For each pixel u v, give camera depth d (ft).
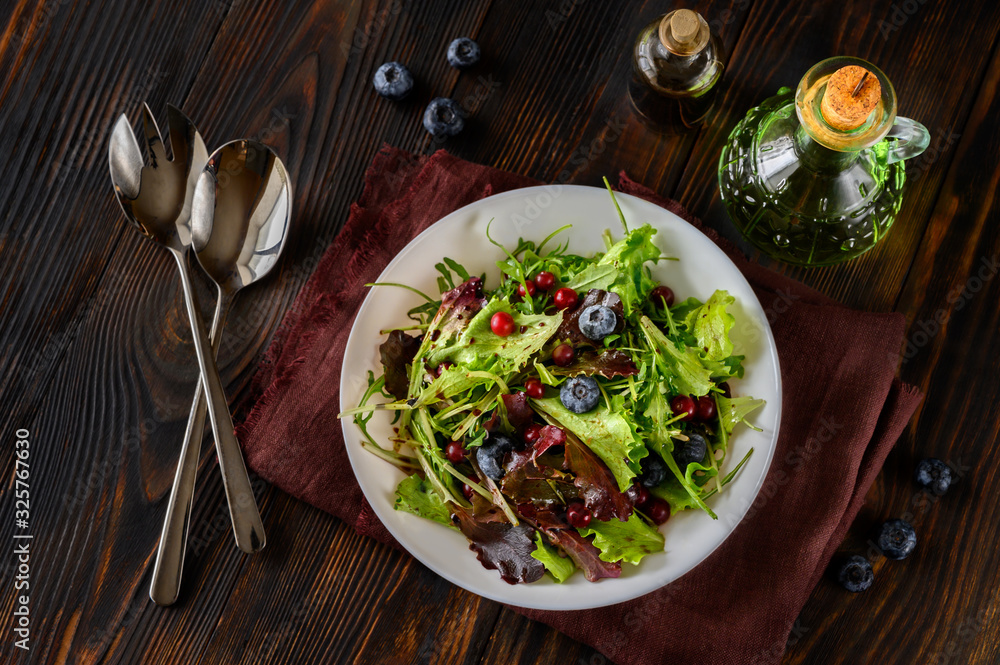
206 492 2.19
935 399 2.16
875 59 2.18
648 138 2.20
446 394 1.92
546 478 1.89
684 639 2.08
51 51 2.27
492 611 2.15
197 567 2.18
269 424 2.15
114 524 2.20
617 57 2.21
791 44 2.19
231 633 2.17
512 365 1.91
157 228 2.16
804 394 2.10
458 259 2.04
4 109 2.25
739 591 2.09
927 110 2.17
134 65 2.25
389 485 2.00
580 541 1.90
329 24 2.24
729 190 2.11
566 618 2.11
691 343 1.95
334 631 2.17
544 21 2.23
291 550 2.17
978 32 2.16
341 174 2.23
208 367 2.11
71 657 2.18
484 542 1.93
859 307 2.17
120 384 2.23
